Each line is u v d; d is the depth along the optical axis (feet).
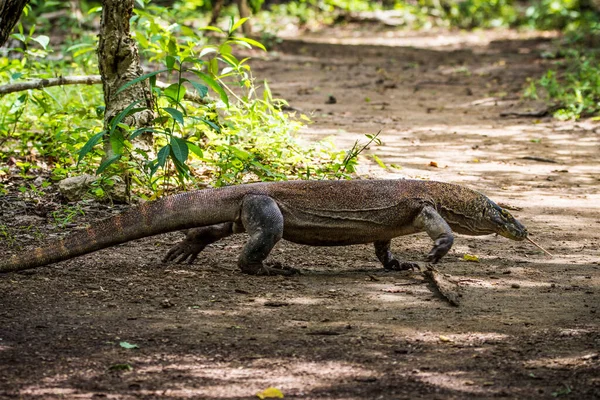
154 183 37.76
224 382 20.76
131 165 38.47
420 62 105.60
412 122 66.39
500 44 124.98
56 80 44.11
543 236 36.55
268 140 45.11
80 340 23.38
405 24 150.30
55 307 26.09
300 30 143.13
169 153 31.91
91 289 27.99
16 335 23.65
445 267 31.71
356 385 20.66
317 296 27.73
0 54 60.44
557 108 70.64
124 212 29.37
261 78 87.61
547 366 21.93
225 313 25.86
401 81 89.40
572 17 140.67
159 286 28.50
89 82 44.96
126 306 26.40
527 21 150.51
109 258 31.91
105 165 33.32
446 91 83.61
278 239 29.71
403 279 30.04
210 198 29.68
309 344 23.31
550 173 50.06
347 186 30.63
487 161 52.90
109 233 29.12
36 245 33.40
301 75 91.30
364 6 155.84
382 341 23.61
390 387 20.56
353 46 118.62
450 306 26.86
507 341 23.73
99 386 20.47
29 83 43.55
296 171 44.14
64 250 28.96
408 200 30.76
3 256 31.78
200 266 31.22
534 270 31.37
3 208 38.14
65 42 87.86
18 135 48.62
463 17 152.97
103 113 42.22
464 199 31.27
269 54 106.11
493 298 27.78
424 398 19.98
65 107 48.62
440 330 24.58
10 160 45.98
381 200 30.60
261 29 129.39
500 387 20.63
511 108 73.05
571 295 28.27
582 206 42.16
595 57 100.32
